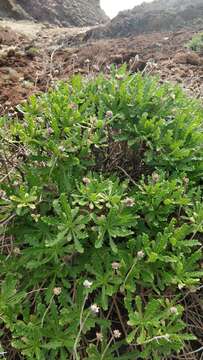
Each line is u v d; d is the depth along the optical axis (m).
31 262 1.68
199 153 2.04
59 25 13.62
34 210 1.86
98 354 1.58
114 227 1.71
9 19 12.33
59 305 1.78
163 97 2.13
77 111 1.88
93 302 1.81
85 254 1.79
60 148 1.78
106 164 2.08
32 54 5.05
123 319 1.79
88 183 1.75
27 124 2.01
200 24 6.98
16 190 1.84
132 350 1.64
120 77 2.06
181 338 1.59
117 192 1.79
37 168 1.88
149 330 1.59
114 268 1.61
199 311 1.86
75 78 2.19
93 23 15.03
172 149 1.94
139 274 1.76
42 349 1.59
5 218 1.87
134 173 2.09
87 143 1.89
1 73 4.15
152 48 5.29
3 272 1.78
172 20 7.48
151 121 1.94
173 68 4.22
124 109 2.02
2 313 1.62
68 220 1.68
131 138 1.98
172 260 1.66
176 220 1.91
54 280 1.70
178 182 1.92
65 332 1.60
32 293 1.79
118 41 5.99
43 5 13.87
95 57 5.09
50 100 2.06
